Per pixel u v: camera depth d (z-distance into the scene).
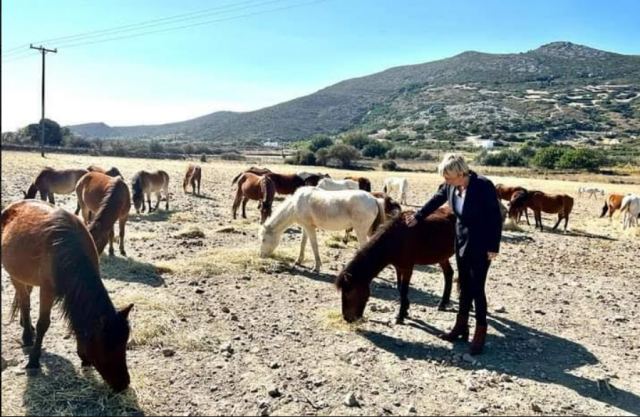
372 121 162.50
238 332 5.71
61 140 62.03
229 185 26.16
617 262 11.37
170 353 4.96
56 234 4.12
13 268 4.42
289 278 8.19
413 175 42.56
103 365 3.93
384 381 4.68
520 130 127.62
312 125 162.25
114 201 7.14
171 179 27.77
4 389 4.08
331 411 4.10
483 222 5.21
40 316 4.35
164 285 7.25
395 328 6.12
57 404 3.94
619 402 4.50
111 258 8.30
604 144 105.06
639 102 143.88
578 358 5.48
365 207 7.93
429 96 172.75
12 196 15.77
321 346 5.45
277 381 4.55
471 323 6.46
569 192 32.31
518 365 5.22
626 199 17.91
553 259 11.34
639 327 6.64
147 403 4.05
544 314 7.05
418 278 8.83
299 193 8.52
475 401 4.38
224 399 4.21
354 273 5.80
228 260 8.72
